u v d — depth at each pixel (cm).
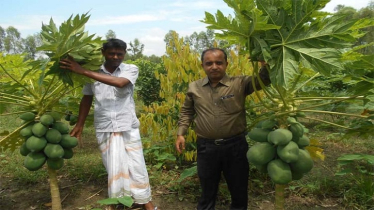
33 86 376
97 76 320
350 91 272
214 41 463
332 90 798
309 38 232
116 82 330
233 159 318
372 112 294
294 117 279
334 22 226
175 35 482
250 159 260
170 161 520
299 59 237
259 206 386
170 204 398
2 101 340
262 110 513
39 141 324
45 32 324
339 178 446
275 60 241
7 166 518
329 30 227
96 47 324
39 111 340
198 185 434
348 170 378
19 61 376
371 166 487
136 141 368
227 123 307
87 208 384
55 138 329
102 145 367
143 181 366
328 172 479
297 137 258
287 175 247
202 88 319
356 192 392
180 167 503
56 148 328
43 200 411
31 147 321
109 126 357
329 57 223
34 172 486
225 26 238
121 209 370
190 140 479
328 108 470
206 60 304
